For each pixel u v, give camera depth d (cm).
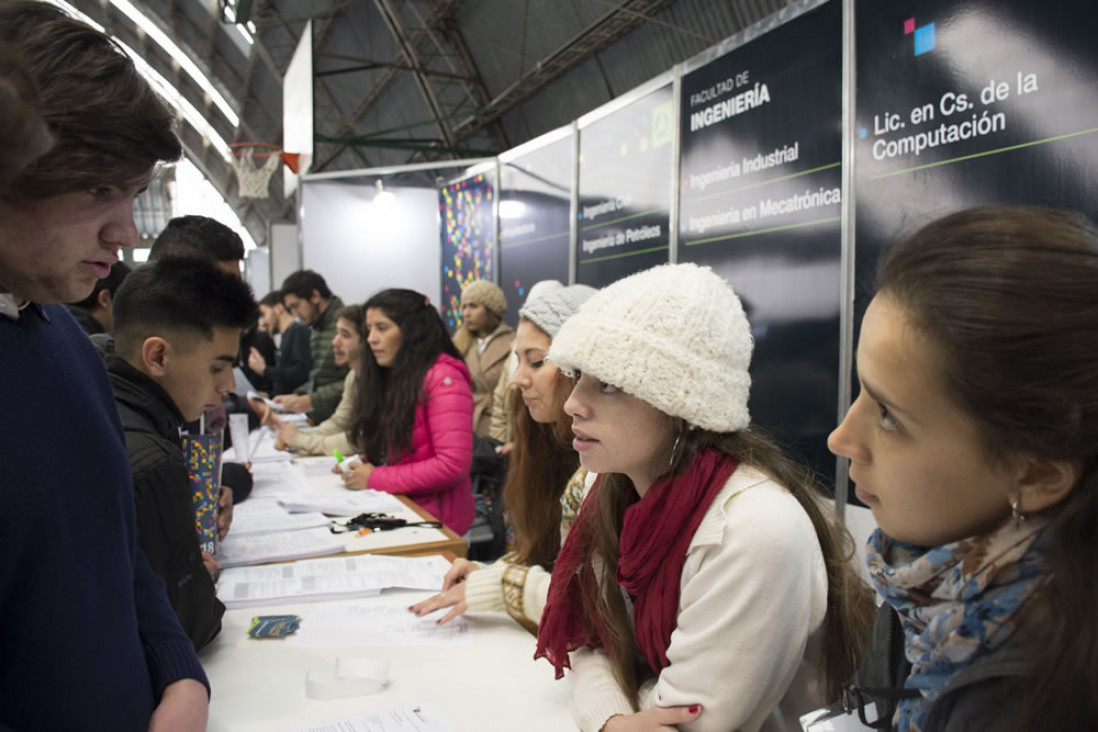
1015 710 46
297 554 155
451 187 581
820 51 227
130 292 111
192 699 83
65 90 53
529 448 141
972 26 178
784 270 244
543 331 135
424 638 119
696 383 82
